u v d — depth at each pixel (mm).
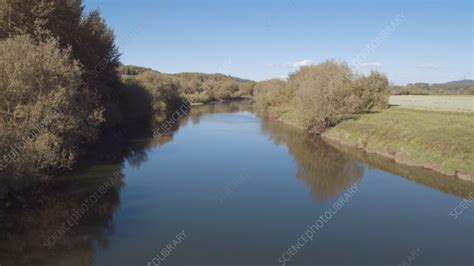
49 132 23469
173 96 85062
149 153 40562
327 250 18266
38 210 21672
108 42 46000
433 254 18016
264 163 37219
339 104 57031
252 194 27031
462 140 34656
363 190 28531
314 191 28047
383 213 23547
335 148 45969
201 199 25531
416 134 39719
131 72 115250
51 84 24656
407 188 29031
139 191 26938
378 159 39312
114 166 33125
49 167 24312
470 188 28281
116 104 50188
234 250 18016
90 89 39031
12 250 17062
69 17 36969
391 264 16984
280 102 86500
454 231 20812
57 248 17547
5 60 23297
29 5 33031
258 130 61250
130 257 16953
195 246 18281
